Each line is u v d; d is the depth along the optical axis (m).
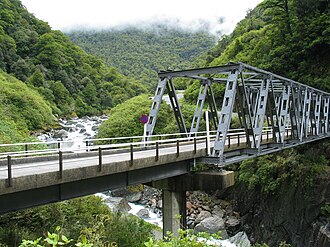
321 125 34.72
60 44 131.75
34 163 13.84
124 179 12.93
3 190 8.72
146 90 156.00
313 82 43.09
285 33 52.38
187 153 15.72
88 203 20.95
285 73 48.50
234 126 43.22
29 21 128.62
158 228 24.05
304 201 28.41
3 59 90.50
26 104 62.06
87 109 105.06
